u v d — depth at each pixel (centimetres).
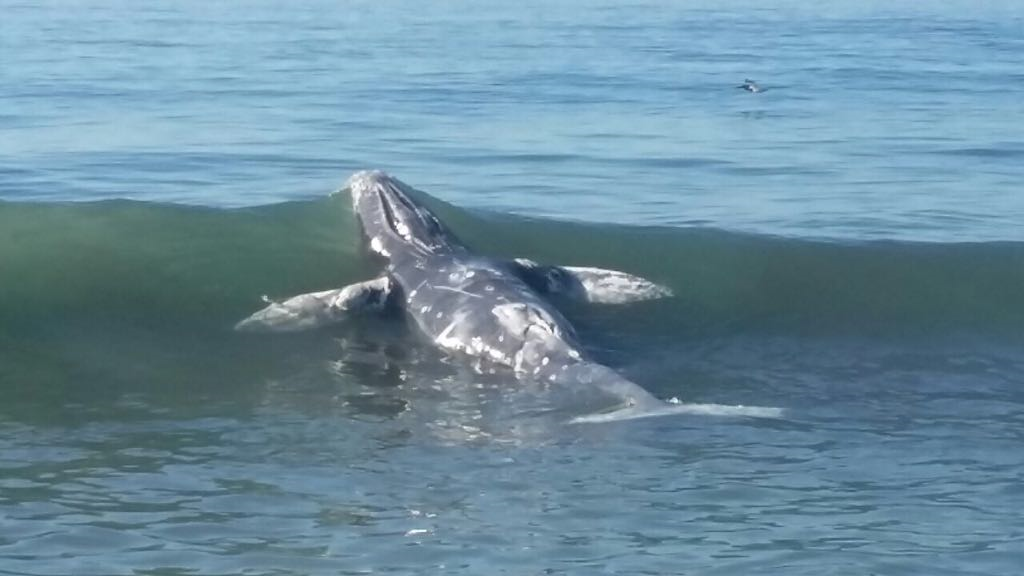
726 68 5253
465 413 1703
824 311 2117
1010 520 1395
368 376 1834
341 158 3116
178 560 1287
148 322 2022
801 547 1323
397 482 1483
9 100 3894
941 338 2056
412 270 2080
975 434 1662
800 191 2894
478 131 3534
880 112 4112
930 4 10444
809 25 7781
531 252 2277
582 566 1277
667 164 3158
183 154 3123
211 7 8162
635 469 1523
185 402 1744
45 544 1319
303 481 1488
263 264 2188
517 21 7700
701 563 1285
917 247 2284
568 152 3269
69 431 1641
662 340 1995
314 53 5425
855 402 1777
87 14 7294
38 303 2045
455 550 1309
